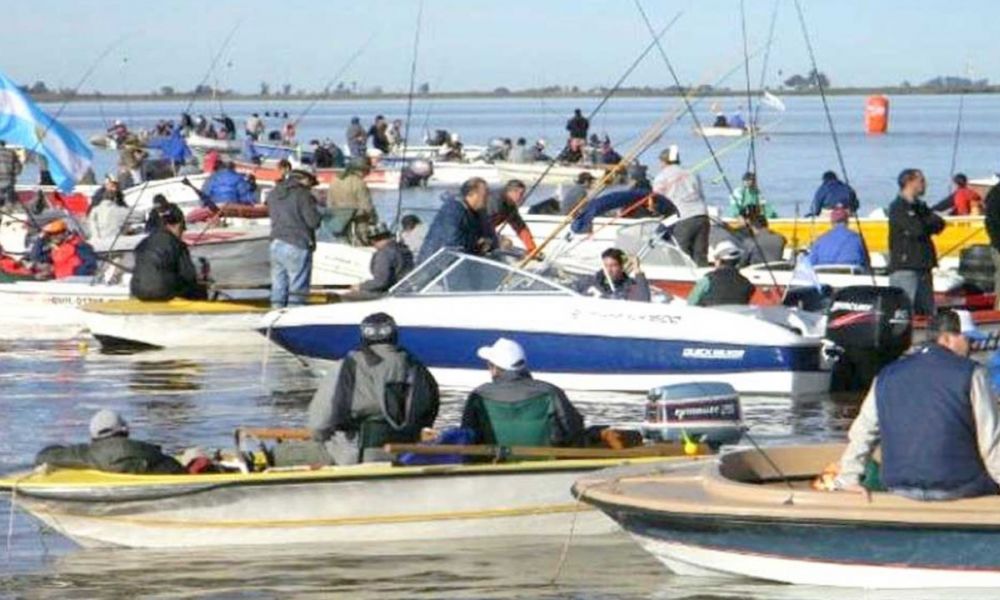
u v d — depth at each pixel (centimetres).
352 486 3606
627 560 3491
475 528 3659
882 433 3114
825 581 3188
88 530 3681
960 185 9188
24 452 4622
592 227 7412
